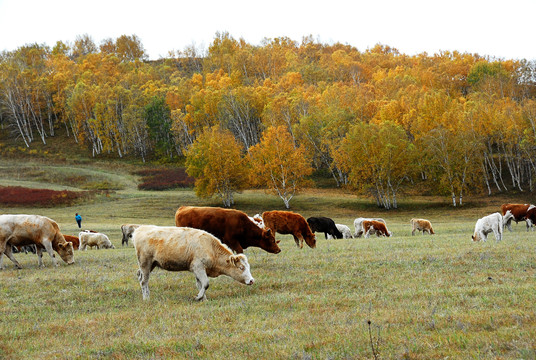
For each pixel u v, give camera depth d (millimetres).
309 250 19547
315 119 88312
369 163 69375
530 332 6480
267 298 10586
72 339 8359
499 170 84688
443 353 6113
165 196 76250
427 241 21734
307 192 81750
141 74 146625
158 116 111000
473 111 77938
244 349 7000
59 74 129625
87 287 12930
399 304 9023
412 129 82062
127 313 10016
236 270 11312
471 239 22844
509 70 127250
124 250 26016
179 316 9469
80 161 104188
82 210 64875
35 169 93938
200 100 108062
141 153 109938
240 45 189500
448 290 9891
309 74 129875
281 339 7367
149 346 7516
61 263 18688
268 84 121062
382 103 93250
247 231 15859
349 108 91812
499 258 13961
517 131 73688
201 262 11164
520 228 37188
